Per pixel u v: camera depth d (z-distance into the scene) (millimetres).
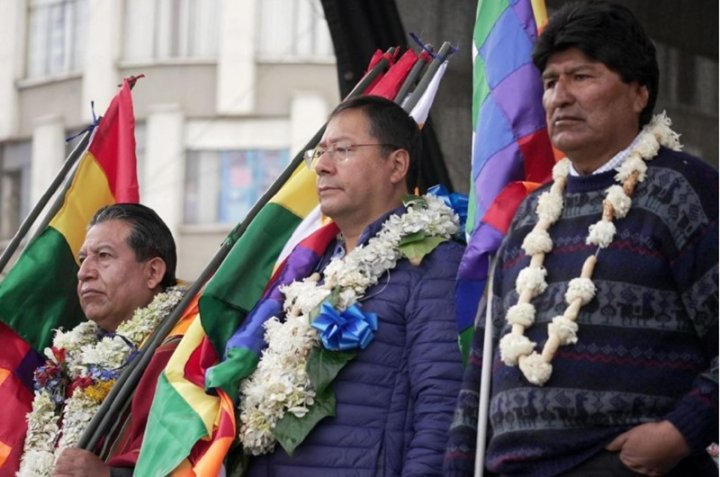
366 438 10336
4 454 13180
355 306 10562
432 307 10477
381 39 14492
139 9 43281
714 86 14062
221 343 11594
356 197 10969
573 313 9070
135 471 11094
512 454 9141
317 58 42125
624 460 8836
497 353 9492
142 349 12312
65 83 43969
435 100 14312
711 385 8781
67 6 44156
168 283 13023
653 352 8977
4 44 44500
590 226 9297
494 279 9789
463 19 14359
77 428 12352
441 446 10070
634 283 9055
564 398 8984
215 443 10734
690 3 14008
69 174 14875
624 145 9469
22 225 13930
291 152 42094
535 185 10523
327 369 10453
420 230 10828
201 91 42625
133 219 12977
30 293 13633
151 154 42625
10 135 44500
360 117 11094
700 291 9016
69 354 12875
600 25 9438
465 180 14297
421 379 10281
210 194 42281
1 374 13461
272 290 11461
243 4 42438
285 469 10508
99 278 12836
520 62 10969
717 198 9180
